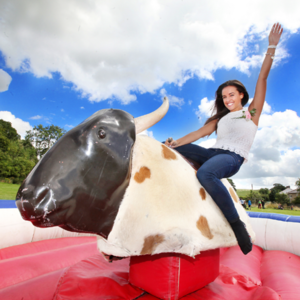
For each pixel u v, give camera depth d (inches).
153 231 46.5
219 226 54.5
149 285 52.0
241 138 67.4
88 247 93.7
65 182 39.3
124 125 47.1
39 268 72.3
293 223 117.0
